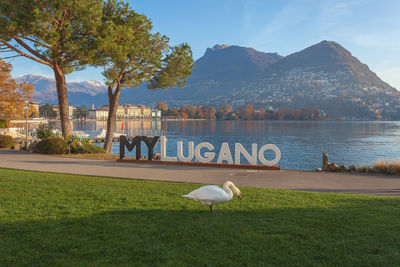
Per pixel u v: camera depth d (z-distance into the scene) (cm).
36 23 1605
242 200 767
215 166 1530
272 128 13512
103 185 956
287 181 1140
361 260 422
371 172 1335
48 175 1163
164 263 410
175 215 624
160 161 1647
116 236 502
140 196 794
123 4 2238
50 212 630
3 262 408
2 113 3994
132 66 2198
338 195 840
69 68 2044
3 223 555
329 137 8131
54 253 436
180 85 2480
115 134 6231
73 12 1738
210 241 486
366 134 9306
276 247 464
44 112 19512
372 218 603
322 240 493
